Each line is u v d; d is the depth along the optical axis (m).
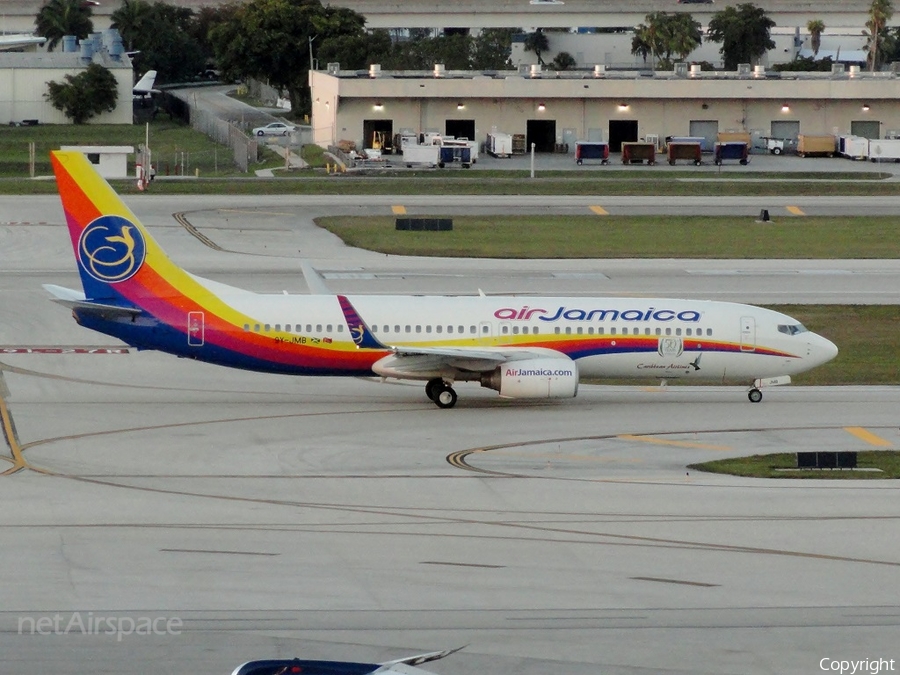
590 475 175.12
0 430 194.75
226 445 188.88
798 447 195.12
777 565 135.38
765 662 108.81
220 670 105.00
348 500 159.75
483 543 141.50
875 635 115.25
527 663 107.44
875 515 156.38
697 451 191.25
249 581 126.88
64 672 104.00
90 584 125.25
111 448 185.25
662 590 126.50
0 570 128.75
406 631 114.19
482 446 191.62
